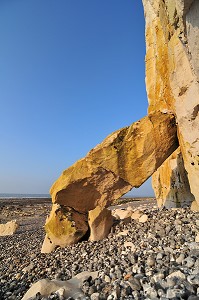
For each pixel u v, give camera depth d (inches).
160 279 88.7
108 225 191.9
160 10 130.2
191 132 131.3
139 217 211.5
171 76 135.0
